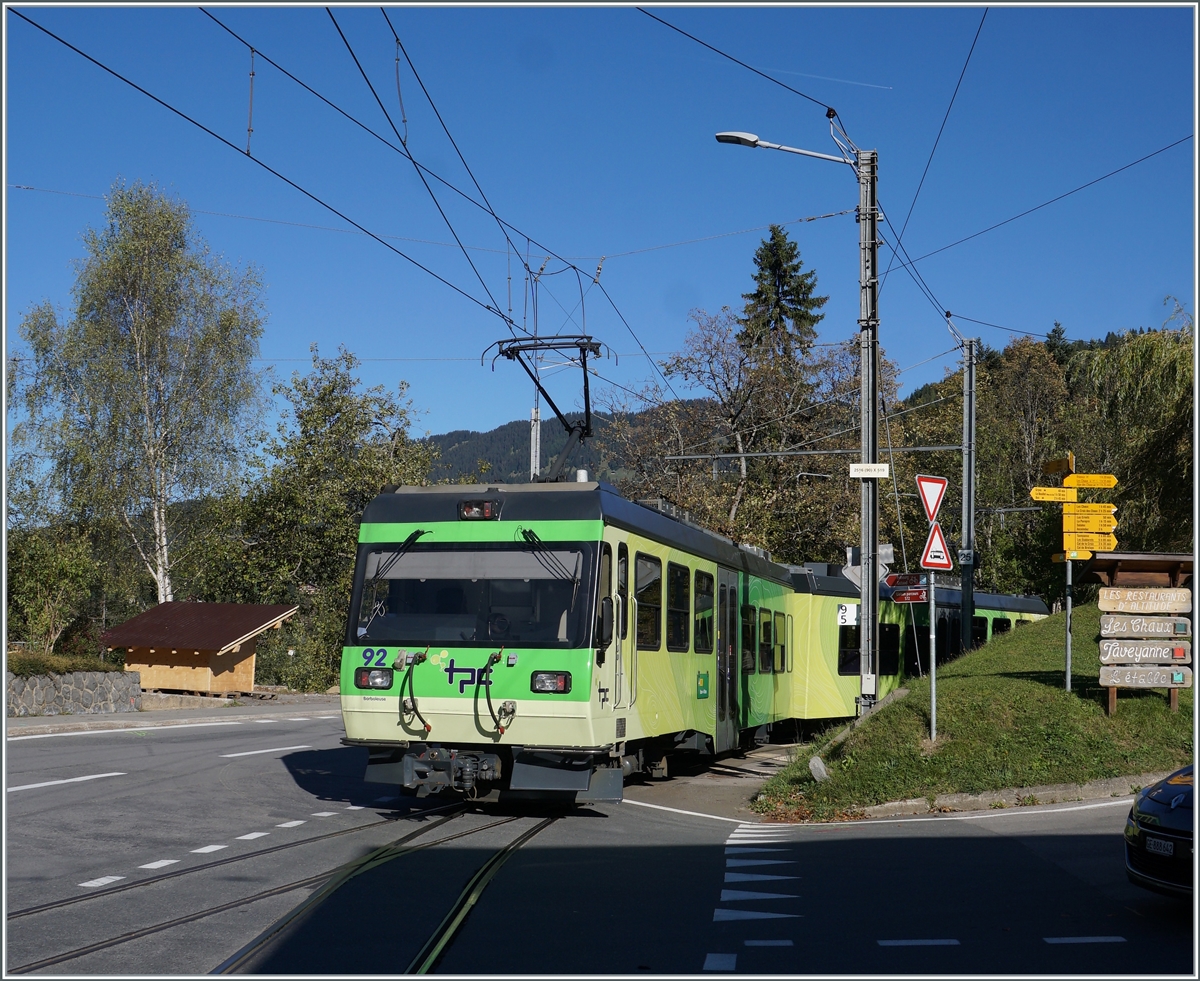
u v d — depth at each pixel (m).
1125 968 6.49
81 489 39.41
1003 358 64.88
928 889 8.84
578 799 12.01
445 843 10.64
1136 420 23.86
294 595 43.16
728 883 9.06
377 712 12.08
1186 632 14.85
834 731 16.58
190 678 32.19
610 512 12.39
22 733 21.45
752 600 19.61
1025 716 14.89
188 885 8.52
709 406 45.00
